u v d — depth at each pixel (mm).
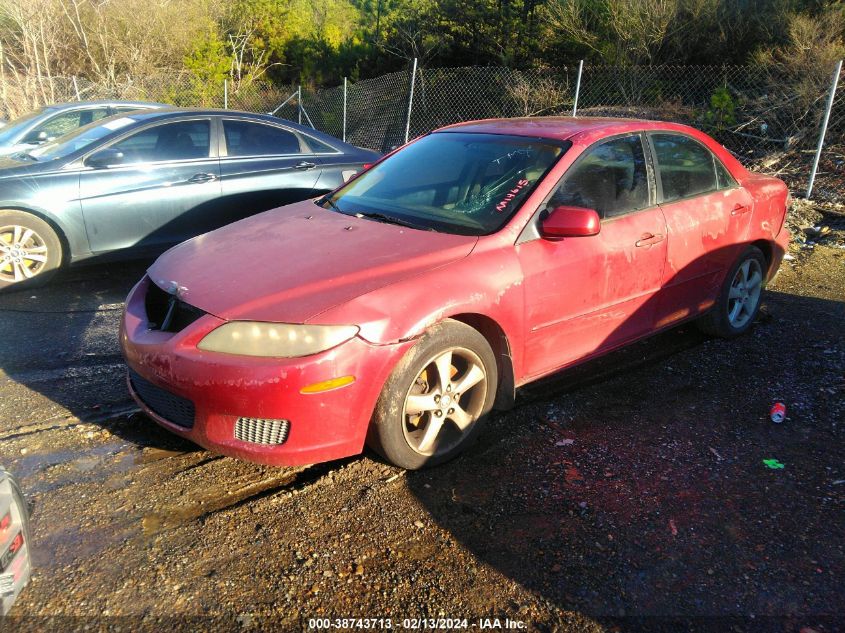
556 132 3877
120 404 3744
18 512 2096
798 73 11438
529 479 3139
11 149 8531
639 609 2389
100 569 2502
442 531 2771
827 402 3916
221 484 3053
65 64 19625
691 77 14148
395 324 2852
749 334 4961
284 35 24734
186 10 21812
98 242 5812
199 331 2838
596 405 3859
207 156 6234
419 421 3191
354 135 16609
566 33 15719
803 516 2900
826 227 7902
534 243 3402
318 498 2963
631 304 3932
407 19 20656
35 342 4586
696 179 4344
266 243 3451
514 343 3352
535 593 2455
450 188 3783
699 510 2932
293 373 2688
